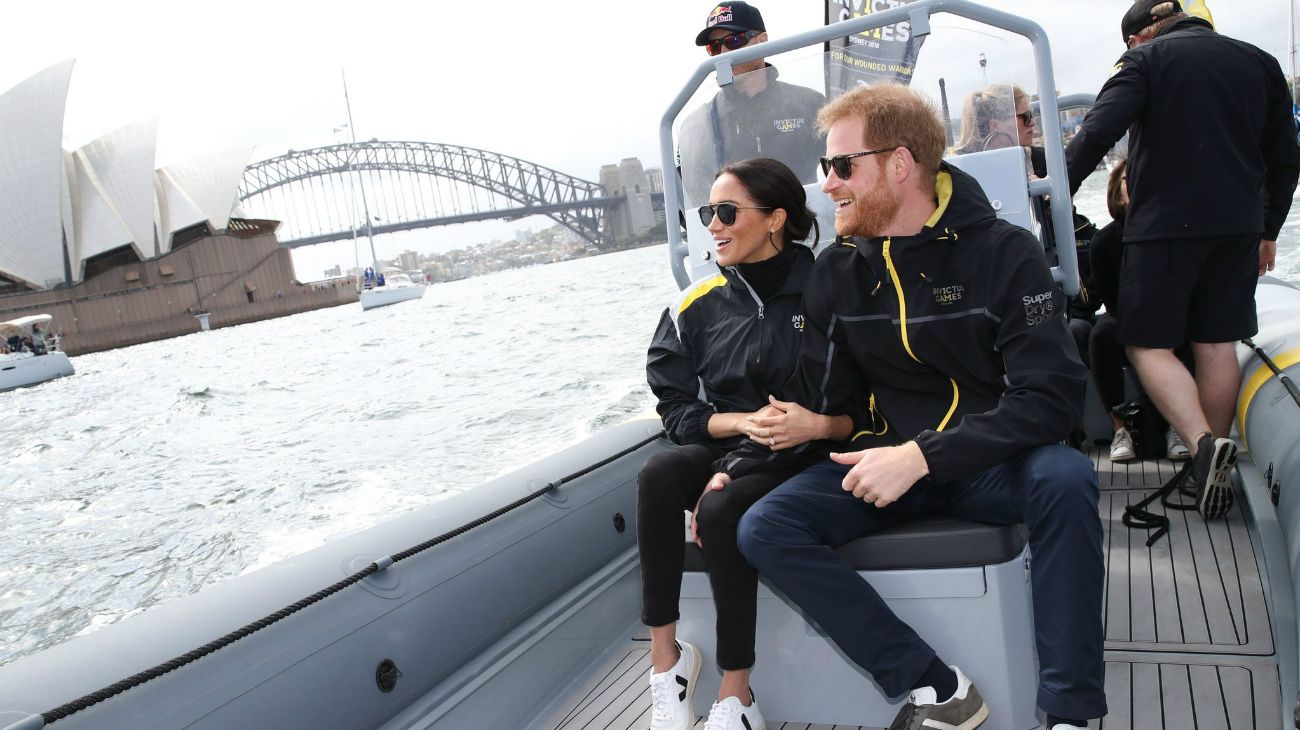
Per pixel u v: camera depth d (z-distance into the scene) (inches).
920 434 47.4
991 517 49.6
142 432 566.9
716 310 59.7
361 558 60.2
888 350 51.7
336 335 1459.2
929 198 49.8
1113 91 73.1
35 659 46.3
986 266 48.0
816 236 60.1
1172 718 49.6
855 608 47.4
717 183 57.0
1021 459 46.9
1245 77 71.1
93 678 45.1
